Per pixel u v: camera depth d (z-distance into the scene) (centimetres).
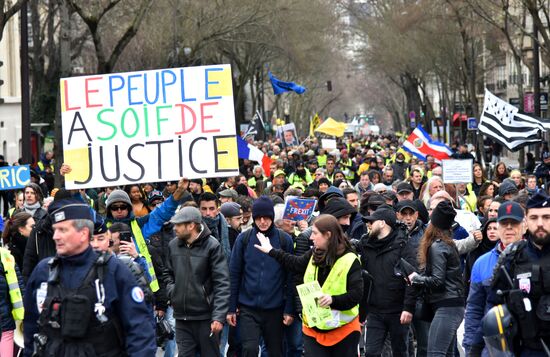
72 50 5572
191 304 1342
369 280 1345
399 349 1404
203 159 1484
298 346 1470
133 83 1484
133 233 1447
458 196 2208
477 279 1077
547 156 3397
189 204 1586
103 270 886
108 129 1482
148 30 5384
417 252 1385
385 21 8225
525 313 916
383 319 1391
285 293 1400
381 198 1702
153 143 1484
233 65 8162
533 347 924
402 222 1410
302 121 14488
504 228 1065
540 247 935
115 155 1482
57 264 892
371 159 3759
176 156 1484
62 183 2847
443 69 8556
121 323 892
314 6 7081
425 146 3531
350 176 3956
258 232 1400
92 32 3306
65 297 873
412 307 1341
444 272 1311
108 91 1483
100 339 880
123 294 887
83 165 1482
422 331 1469
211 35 5322
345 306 1238
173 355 1565
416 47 7850
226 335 1527
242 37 6462
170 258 1359
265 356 1555
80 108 1484
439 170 2467
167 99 1485
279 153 4747
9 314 1259
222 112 1486
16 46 5897
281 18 6062
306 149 5988
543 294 919
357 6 8788
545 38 3847
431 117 9731
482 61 9025
